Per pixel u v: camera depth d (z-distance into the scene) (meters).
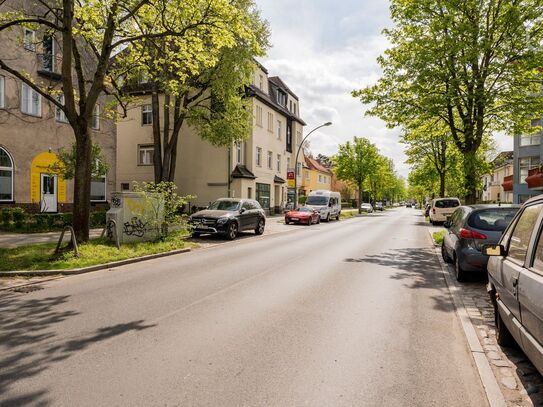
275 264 9.89
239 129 22.17
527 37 12.91
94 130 22.44
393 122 15.13
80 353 4.10
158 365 3.82
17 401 3.12
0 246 11.34
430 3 13.13
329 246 13.85
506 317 3.90
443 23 12.65
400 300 6.42
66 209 21.17
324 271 8.95
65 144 20.91
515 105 13.20
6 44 18.00
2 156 17.95
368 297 6.59
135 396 3.22
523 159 38.41
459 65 13.16
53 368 3.73
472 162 13.79
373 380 3.56
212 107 23.55
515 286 3.48
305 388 3.39
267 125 34.59
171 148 23.41
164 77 18.61
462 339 4.65
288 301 6.27
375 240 16.06
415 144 33.78
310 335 4.71
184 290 6.98
